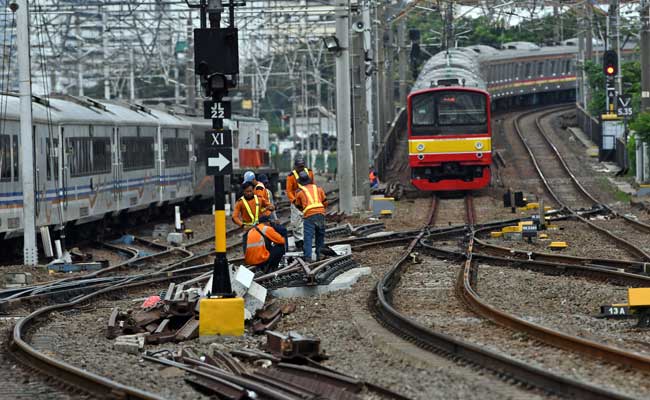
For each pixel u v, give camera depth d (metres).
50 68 155.25
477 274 54.09
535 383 26.67
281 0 111.12
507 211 99.62
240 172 127.12
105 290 49.50
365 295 46.06
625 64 166.00
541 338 33.66
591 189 121.06
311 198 55.78
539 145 170.12
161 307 41.09
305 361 31.45
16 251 72.50
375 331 35.84
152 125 99.56
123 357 33.88
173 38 159.25
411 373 29.27
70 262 64.94
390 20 135.88
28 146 64.62
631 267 54.19
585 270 52.16
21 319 39.75
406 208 106.56
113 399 26.14
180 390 28.19
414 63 195.12
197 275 55.84
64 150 74.88
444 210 102.81
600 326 38.03
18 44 64.62
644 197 107.56
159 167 101.25
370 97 136.38
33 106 70.06
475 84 114.31
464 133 111.88
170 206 109.38
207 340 37.19
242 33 139.50
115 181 87.44
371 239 74.50
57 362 30.38
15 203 66.31
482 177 113.75
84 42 145.62
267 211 51.81
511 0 119.06
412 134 112.56
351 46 112.12
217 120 38.81
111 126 86.81
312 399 25.89
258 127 142.00
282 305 43.62
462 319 39.22
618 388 26.34
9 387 29.02
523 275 53.28
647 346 33.44
